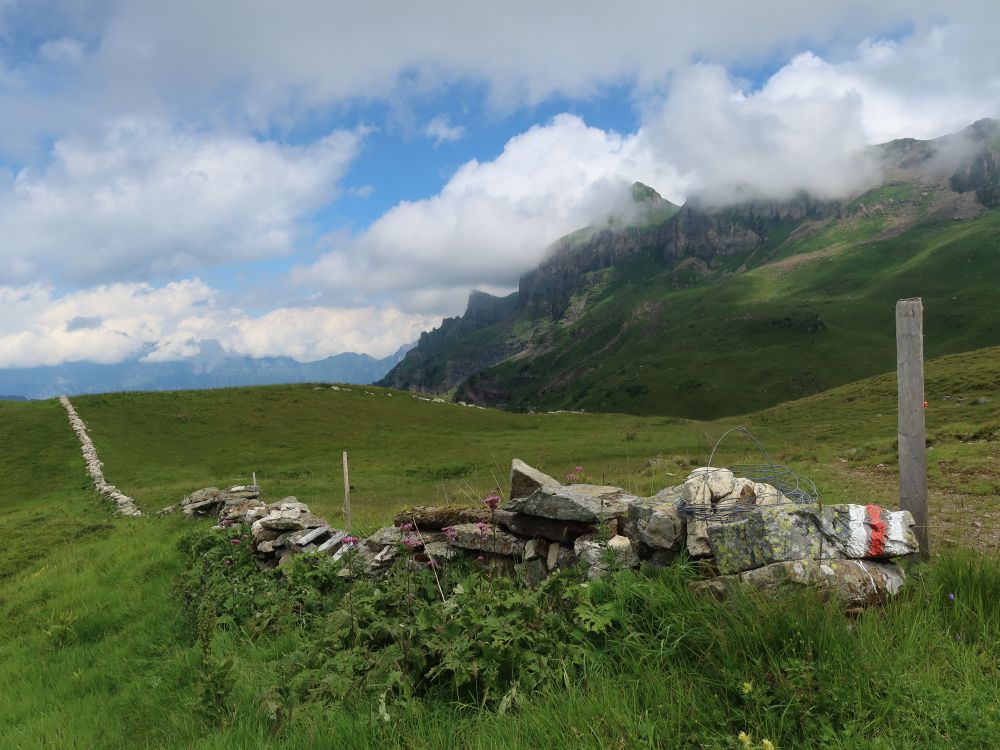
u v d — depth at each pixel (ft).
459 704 15.37
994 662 13.37
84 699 27.35
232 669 20.57
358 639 19.80
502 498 37.76
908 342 22.58
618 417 223.92
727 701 12.82
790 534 17.13
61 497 119.75
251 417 195.93
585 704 13.78
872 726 11.52
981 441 71.61
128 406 190.70
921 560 19.31
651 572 19.12
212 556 39.47
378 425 200.95
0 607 45.78
